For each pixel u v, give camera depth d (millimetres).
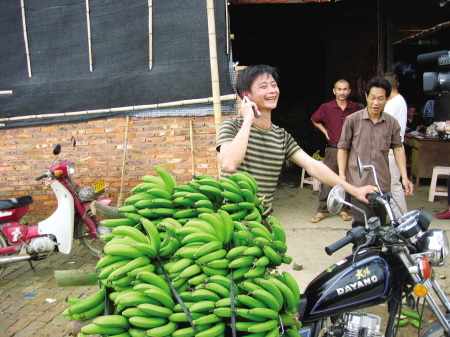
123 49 5352
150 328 1697
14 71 5719
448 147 6863
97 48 5434
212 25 4918
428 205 6098
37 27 5570
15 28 5625
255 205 2104
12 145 5844
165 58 5227
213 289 1716
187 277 1789
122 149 5578
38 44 5598
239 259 1763
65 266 4688
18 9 5574
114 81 5422
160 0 5133
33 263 4793
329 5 9336
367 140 3676
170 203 2037
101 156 5641
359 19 10586
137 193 2150
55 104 5645
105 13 5348
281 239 1907
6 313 3600
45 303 3781
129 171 5574
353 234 2164
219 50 5051
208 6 4887
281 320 1790
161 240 1949
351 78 10852
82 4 5398
